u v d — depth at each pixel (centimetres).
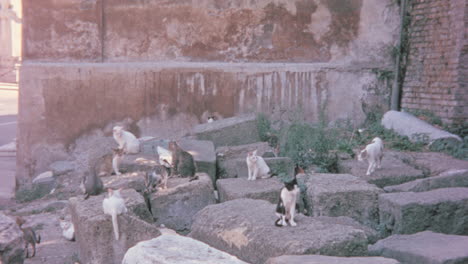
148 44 1295
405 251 547
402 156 970
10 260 465
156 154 971
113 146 1003
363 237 527
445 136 1044
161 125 1289
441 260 500
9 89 4188
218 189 830
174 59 1302
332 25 1297
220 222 615
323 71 1293
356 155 969
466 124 1126
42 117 1262
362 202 734
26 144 1266
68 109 1265
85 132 1275
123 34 1288
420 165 920
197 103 1290
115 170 871
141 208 684
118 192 607
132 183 800
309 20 1297
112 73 1267
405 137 1108
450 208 671
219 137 1089
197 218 664
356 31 1296
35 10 1260
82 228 604
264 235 541
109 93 1271
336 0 1288
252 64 1294
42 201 1058
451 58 1130
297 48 1305
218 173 965
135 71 1271
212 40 1300
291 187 549
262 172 833
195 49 1302
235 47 1304
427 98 1203
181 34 1295
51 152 1272
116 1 1277
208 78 1285
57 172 1212
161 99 1283
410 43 1257
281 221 555
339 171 932
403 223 663
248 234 561
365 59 1303
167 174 802
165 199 760
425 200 671
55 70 1252
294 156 953
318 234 528
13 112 3017
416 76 1238
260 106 1297
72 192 1063
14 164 1709
